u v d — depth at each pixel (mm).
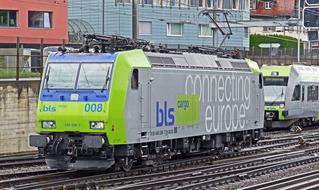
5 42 78500
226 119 36250
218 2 102062
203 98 33875
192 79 32812
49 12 83000
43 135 27766
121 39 29359
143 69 28812
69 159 27562
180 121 31797
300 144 43625
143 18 93562
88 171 29312
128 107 27766
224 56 37719
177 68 31531
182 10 98312
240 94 37938
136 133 28328
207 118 34281
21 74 44188
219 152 36844
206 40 100688
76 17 93438
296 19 71562
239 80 37812
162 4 95875
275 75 56156
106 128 26734
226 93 36250
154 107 29656
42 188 23359
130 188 23375
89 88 27344
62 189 23469
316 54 101688
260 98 40688
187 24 98812
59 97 27719
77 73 27891
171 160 33594
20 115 39938
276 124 56594
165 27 96625
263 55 96125
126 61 27891
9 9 78875
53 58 28672
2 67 42812
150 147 29922
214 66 35156
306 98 59375
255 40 129250
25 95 40188
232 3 103000
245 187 24500
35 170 29953
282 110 55531
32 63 44688
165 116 30516
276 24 73625
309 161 35375
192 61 33188
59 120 27562
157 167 30297
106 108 26781
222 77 35812
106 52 28281
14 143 39625
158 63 30156
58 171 29609
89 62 27906
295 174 29875
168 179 26219
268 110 55875
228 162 34125
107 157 27094
